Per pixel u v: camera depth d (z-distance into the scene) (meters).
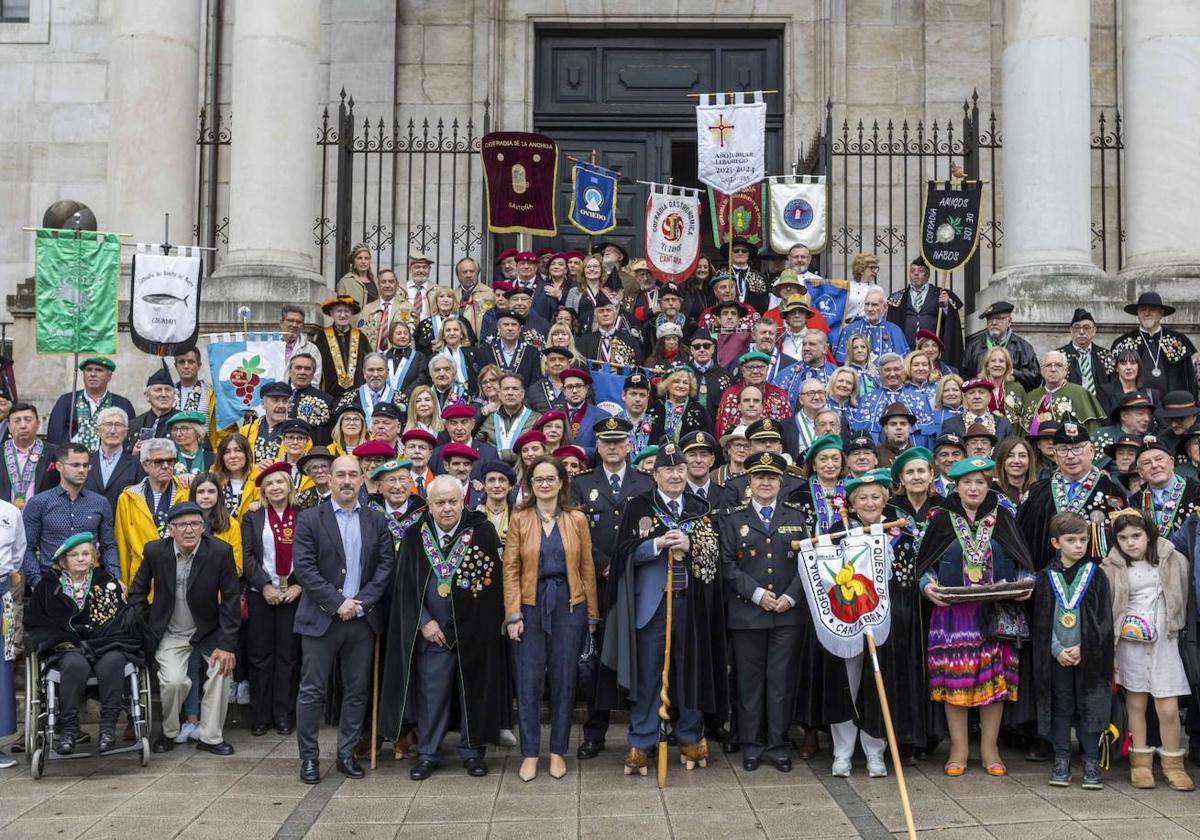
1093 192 17.30
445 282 17.20
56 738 8.59
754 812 7.41
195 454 10.31
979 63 17.59
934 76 17.58
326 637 8.30
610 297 13.39
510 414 10.52
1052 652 7.96
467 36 17.75
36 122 18.02
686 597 8.29
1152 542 8.07
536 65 17.95
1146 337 11.59
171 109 13.91
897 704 8.16
